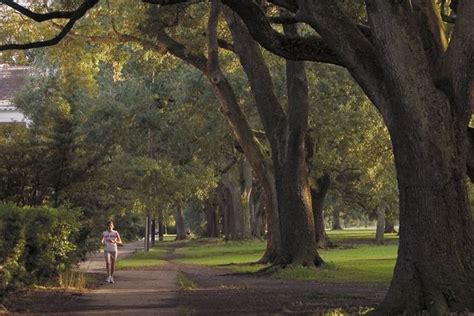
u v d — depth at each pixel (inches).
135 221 2194.9
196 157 1759.4
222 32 1159.6
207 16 1072.2
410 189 395.5
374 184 1744.6
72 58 1055.6
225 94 1079.0
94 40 1039.6
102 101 1448.1
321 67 1363.2
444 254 390.9
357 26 460.8
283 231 989.8
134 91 1555.1
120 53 1135.0
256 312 503.2
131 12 968.9
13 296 576.7
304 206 981.2
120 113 1445.6
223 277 954.1
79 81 1058.7
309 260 976.9
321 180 1872.5
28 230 649.6
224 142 1672.0
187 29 1056.8
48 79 1307.8
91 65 1090.7
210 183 1817.2
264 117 1006.4
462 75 395.2
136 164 1451.8
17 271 601.0
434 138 386.6
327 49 463.8
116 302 576.1
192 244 2691.9
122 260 1549.0
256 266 1141.7
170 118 1628.9
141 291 695.7
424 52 401.1
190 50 1046.4
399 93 385.1
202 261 1461.6
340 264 1175.6
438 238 390.9
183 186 1609.3
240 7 458.0
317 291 707.4
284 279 896.3
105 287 748.6
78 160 949.2
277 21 590.2
